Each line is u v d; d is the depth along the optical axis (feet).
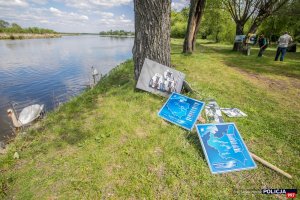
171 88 16.52
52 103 33.42
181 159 9.84
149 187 8.30
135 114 13.73
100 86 20.29
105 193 8.03
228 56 44.27
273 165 9.69
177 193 8.10
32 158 10.12
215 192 8.24
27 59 82.33
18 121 18.93
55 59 81.71
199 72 25.43
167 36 16.80
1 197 8.01
